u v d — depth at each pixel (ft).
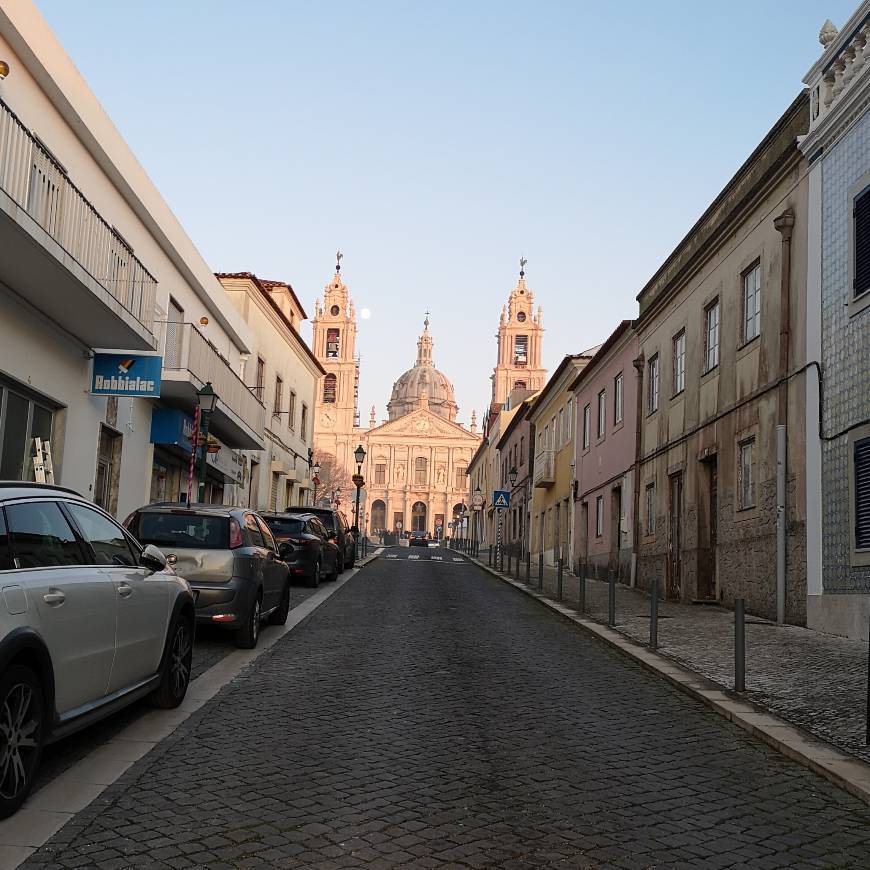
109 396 57.41
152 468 68.28
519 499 161.07
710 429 60.29
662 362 72.84
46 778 18.99
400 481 412.16
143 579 23.27
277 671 32.55
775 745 23.48
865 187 40.63
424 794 18.42
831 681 31.42
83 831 15.90
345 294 412.16
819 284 45.11
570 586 77.20
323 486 303.27
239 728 23.80
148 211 60.90
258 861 14.65
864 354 40.29
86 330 49.57
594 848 15.72
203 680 30.45
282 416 117.50
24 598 16.83
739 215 55.88
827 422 43.78
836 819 17.89
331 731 23.71
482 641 42.06
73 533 20.45
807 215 46.75
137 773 19.45
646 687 31.91
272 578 42.04
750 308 55.16
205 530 36.99
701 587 61.26
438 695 28.89
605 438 91.91
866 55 41.55
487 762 21.04
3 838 15.43
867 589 39.83
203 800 17.71
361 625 46.57
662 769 21.13
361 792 18.45
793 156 48.11
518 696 29.22
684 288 67.72
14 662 16.43
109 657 20.53
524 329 411.75
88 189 52.39
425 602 60.13
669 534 68.33
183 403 69.31
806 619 45.57
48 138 46.50
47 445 41.55
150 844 15.30
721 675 32.81
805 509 45.83
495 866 14.74
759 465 51.72
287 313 118.62
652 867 14.98
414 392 489.26
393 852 15.19
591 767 21.01
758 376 52.47
